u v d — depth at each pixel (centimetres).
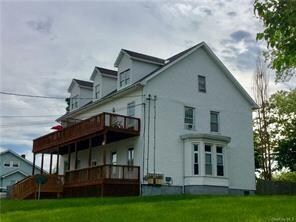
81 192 2630
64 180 2842
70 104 3684
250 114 3127
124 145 2772
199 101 2859
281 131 4069
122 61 2956
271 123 4103
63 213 1355
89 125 2656
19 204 1853
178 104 2755
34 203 1855
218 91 2983
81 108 3322
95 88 3325
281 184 3100
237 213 1175
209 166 2625
